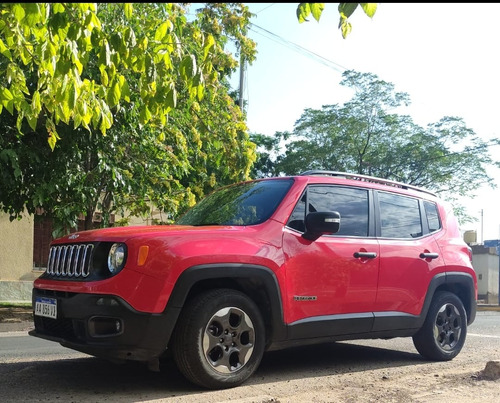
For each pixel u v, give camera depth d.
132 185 11.83
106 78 4.62
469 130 29.67
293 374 5.23
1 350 6.93
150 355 4.19
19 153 10.21
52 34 4.28
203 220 5.30
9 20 4.51
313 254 5.00
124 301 4.06
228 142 12.83
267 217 4.96
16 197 11.54
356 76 29.59
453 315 6.30
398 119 29.73
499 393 4.48
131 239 4.22
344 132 29.62
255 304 4.63
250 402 4.02
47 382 4.71
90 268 4.31
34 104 4.82
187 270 4.27
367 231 5.60
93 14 4.13
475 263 36.94
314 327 4.96
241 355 4.55
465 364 6.01
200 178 14.48
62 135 10.32
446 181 30.28
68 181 10.66
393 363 5.98
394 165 29.66
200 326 4.29
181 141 12.02
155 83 4.70
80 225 15.77
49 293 4.63
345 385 4.78
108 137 10.81
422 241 6.09
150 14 9.20
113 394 4.30
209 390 4.43
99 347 4.04
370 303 5.40
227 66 12.23
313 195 5.33
